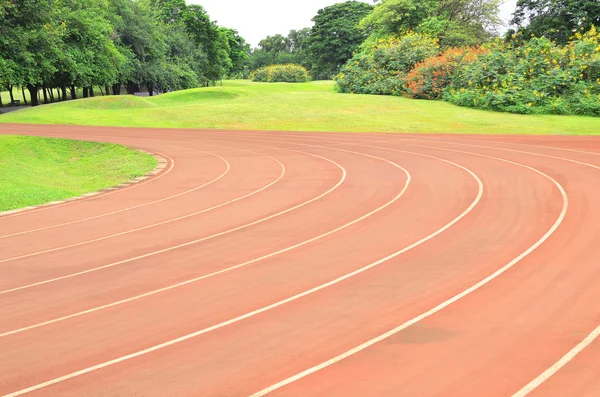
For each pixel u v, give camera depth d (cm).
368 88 5341
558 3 5284
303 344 647
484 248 1003
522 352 600
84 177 2288
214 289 854
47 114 4062
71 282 919
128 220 1364
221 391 545
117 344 670
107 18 6450
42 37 4650
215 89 5947
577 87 4031
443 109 4119
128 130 3456
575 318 687
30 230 1301
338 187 1655
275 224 1256
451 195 1470
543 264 900
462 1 7281
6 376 598
